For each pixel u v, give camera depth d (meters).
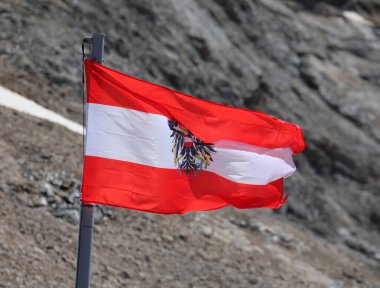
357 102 126.12
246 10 131.62
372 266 77.19
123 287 48.62
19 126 62.62
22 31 85.12
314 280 63.59
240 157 30.41
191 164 29.55
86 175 27.59
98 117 27.83
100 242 52.84
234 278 56.41
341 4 167.62
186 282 52.97
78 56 87.00
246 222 69.56
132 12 105.94
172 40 106.56
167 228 59.25
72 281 45.47
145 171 28.38
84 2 99.62
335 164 106.12
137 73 94.19
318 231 85.44
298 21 145.12
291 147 31.83
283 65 126.31
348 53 145.38
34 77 78.56
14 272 42.69
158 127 28.72
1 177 52.88
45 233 49.22
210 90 103.50
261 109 108.19
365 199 101.12
